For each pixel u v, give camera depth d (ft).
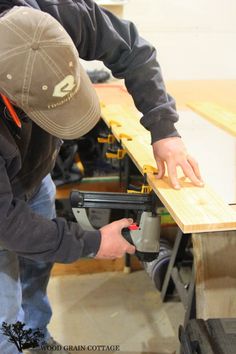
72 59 2.92
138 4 8.63
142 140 5.02
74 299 6.99
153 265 6.48
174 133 4.08
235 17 8.93
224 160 4.81
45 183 5.02
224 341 3.38
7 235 3.22
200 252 4.26
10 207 3.19
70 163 8.14
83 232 3.56
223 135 5.55
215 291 4.36
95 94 3.40
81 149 8.52
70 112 3.04
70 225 3.51
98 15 3.86
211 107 6.11
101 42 3.93
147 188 4.27
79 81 3.04
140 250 3.96
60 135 3.12
